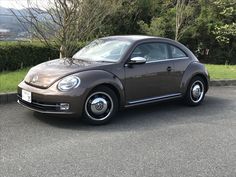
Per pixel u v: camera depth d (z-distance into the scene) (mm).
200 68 8586
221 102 9266
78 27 10898
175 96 8125
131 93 7242
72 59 7559
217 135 6508
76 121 6980
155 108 8320
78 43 11562
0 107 7789
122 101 7109
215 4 20078
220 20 20141
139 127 6828
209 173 4898
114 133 6414
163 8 20078
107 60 7328
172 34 18984
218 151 5703
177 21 16969
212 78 12227
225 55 19984
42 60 12547
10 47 11547
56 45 11844
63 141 5910
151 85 7574
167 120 7379
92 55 7680
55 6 10500
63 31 10742
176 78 8078
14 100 8336
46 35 11109
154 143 5980
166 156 5434
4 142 5785
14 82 9305
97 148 5660
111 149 5645
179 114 7879
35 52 12305
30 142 5820
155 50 7840
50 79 6625
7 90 8555
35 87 6727
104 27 16469
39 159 5172
